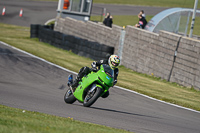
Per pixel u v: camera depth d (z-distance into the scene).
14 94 32.88
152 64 61.41
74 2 100.81
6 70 47.41
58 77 47.75
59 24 99.81
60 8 101.12
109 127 20.84
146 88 46.59
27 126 15.98
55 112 25.75
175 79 55.41
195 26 75.81
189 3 85.94
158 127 24.22
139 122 25.33
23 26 113.88
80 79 28.94
